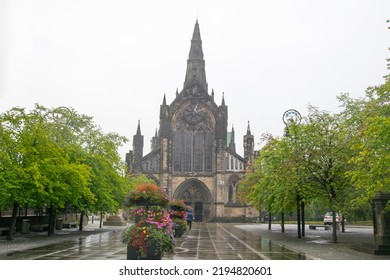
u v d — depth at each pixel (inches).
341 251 1282.0
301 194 1697.8
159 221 955.3
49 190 1598.2
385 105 1237.7
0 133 1489.9
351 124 1667.1
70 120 2228.1
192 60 5703.7
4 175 1492.4
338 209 1529.3
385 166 1058.1
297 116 1945.1
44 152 1617.9
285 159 1694.1
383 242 1187.9
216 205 4453.7
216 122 4621.1
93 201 2058.3
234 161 4569.4
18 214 2289.6
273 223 4163.4
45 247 1331.2
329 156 1568.7
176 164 4618.6
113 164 2522.1
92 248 1296.8
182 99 4699.8
